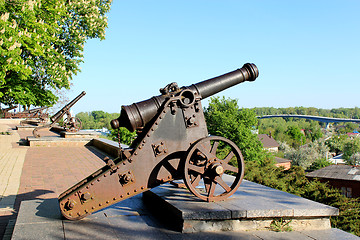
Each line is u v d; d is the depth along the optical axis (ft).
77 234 10.79
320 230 12.23
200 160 12.92
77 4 64.95
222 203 12.60
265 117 561.84
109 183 12.03
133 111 12.67
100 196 11.96
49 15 50.85
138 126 12.94
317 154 226.99
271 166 46.78
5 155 37.58
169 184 15.96
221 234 11.30
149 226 11.90
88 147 49.19
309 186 37.60
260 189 15.48
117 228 11.55
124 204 14.83
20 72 39.83
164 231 11.41
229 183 16.63
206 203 12.49
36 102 54.34
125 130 105.60
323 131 448.24
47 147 47.78
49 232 10.82
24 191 19.86
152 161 12.52
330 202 34.32
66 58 63.98
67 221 11.94
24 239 10.16
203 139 12.50
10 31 36.70
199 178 12.77
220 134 126.82
